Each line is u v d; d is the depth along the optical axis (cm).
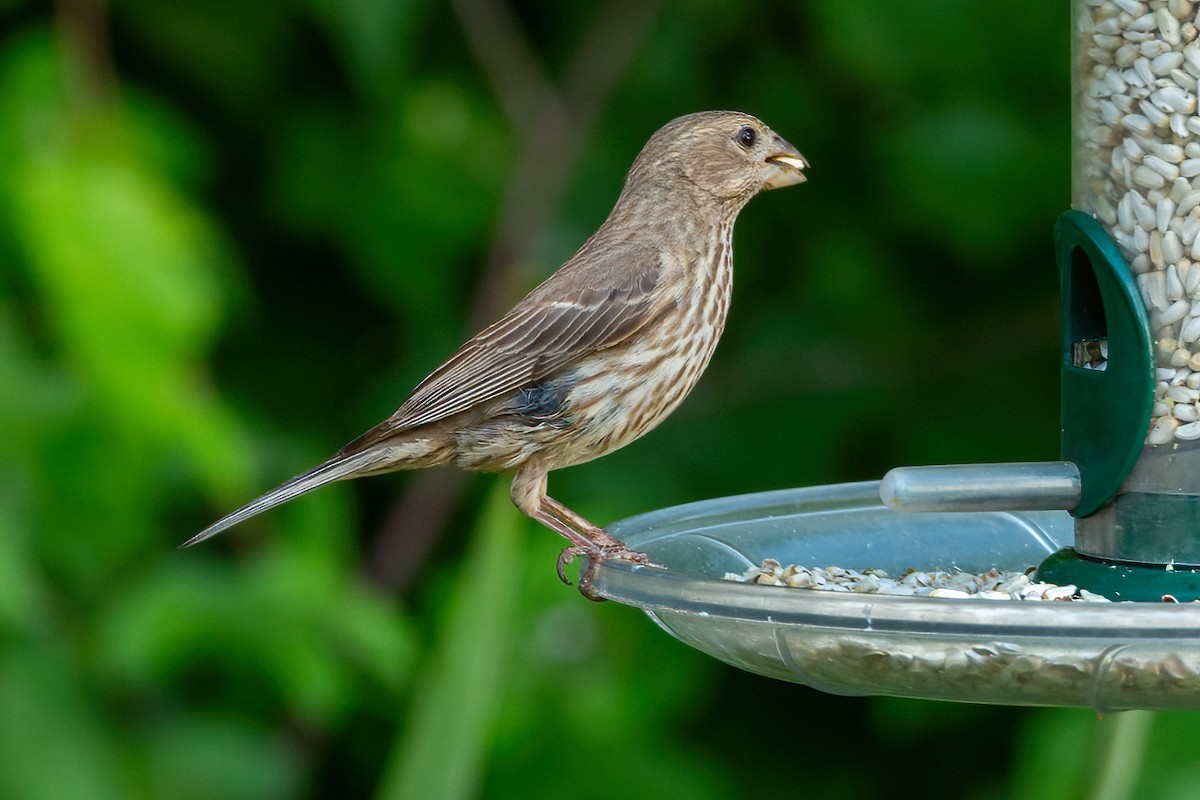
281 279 1312
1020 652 560
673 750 1153
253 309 1305
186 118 1270
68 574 1010
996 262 1290
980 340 1318
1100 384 704
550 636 1094
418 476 1266
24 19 1178
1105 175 723
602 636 1100
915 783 1298
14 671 963
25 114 1035
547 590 1100
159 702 1097
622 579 628
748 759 1312
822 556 742
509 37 1283
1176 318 688
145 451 980
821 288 1323
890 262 1320
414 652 1097
